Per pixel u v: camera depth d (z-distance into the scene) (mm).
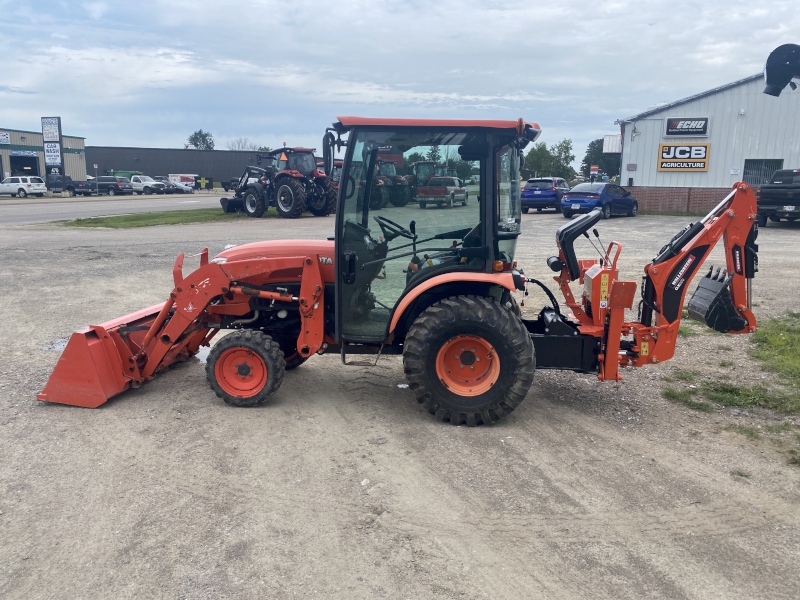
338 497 3727
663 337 4949
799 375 5891
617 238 16828
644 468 4109
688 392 5535
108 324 5508
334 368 6289
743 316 4934
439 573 3039
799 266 12055
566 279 5375
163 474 4004
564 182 28906
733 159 26078
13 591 2904
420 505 3637
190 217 24266
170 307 5422
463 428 4750
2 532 3361
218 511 3570
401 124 4598
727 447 4441
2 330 7730
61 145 49250
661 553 3203
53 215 26234
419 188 4766
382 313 4992
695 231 4848
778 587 2943
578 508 3613
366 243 4887
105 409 5109
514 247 5344
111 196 47344
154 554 3174
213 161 68875
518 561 3133
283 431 4684
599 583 2971
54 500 3684
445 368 4766
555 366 4977
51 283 10789
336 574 3027
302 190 23375
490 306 4629
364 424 4824
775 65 5098
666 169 27297
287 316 5555
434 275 4836
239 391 5172
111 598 2855
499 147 4684
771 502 3688
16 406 5160
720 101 25797
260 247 5391
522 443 4488
